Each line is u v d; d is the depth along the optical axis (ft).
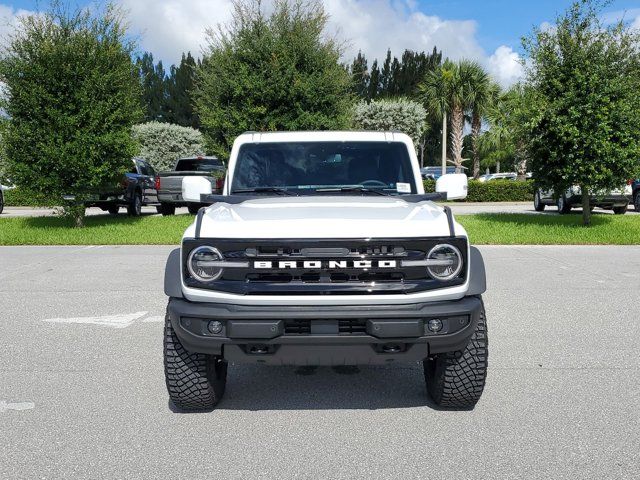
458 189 17.56
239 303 13.20
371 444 12.92
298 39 65.57
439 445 12.82
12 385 16.49
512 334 21.39
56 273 34.27
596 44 52.60
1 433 13.51
